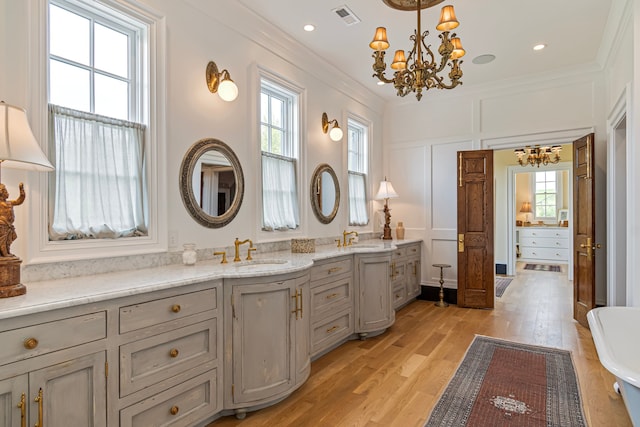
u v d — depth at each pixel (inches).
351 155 194.2
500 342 135.3
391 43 143.0
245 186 121.1
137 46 92.5
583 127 167.2
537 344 133.0
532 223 362.9
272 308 89.2
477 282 186.1
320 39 139.1
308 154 153.0
